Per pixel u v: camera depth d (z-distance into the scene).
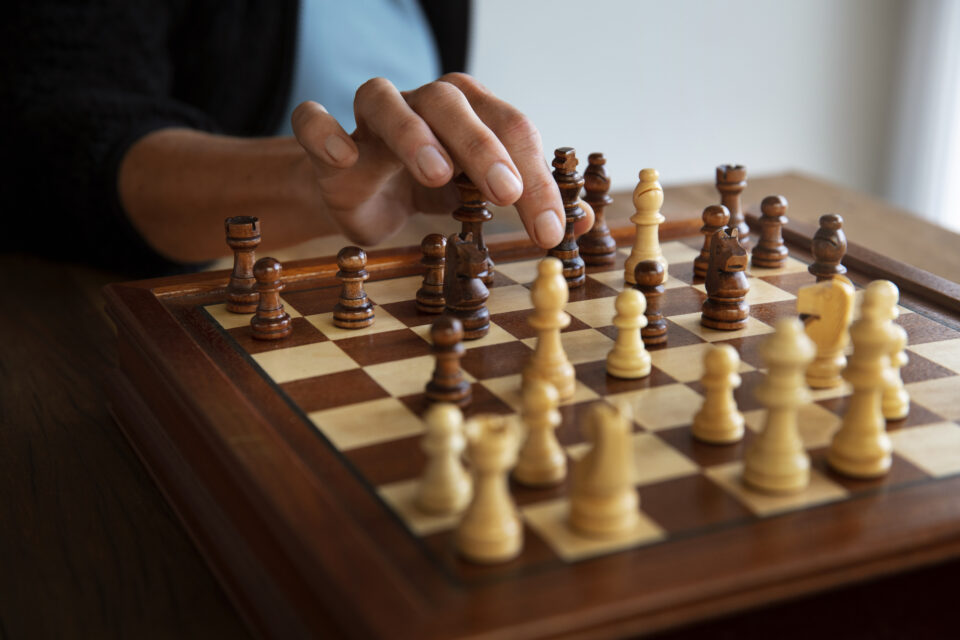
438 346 1.02
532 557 0.75
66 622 0.88
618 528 0.77
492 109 1.41
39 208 1.95
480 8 3.39
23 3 2.19
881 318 0.87
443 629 0.65
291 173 1.80
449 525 0.80
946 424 0.98
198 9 2.56
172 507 1.07
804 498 0.83
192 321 1.29
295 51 2.61
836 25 3.99
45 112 2.01
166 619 0.89
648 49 3.69
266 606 0.82
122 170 1.93
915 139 4.26
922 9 4.07
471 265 1.22
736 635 0.74
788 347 0.84
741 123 3.97
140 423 1.17
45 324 1.60
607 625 0.68
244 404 1.01
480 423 0.77
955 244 1.89
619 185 3.86
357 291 1.27
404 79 2.90
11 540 1.01
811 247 1.58
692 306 1.35
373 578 0.71
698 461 0.90
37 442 1.22
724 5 3.76
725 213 1.46
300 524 0.78
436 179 1.28
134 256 1.94
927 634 0.77
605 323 1.29
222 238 1.91
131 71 2.27
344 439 0.95
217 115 2.64
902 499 0.83
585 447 0.94
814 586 0.73
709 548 0.75
